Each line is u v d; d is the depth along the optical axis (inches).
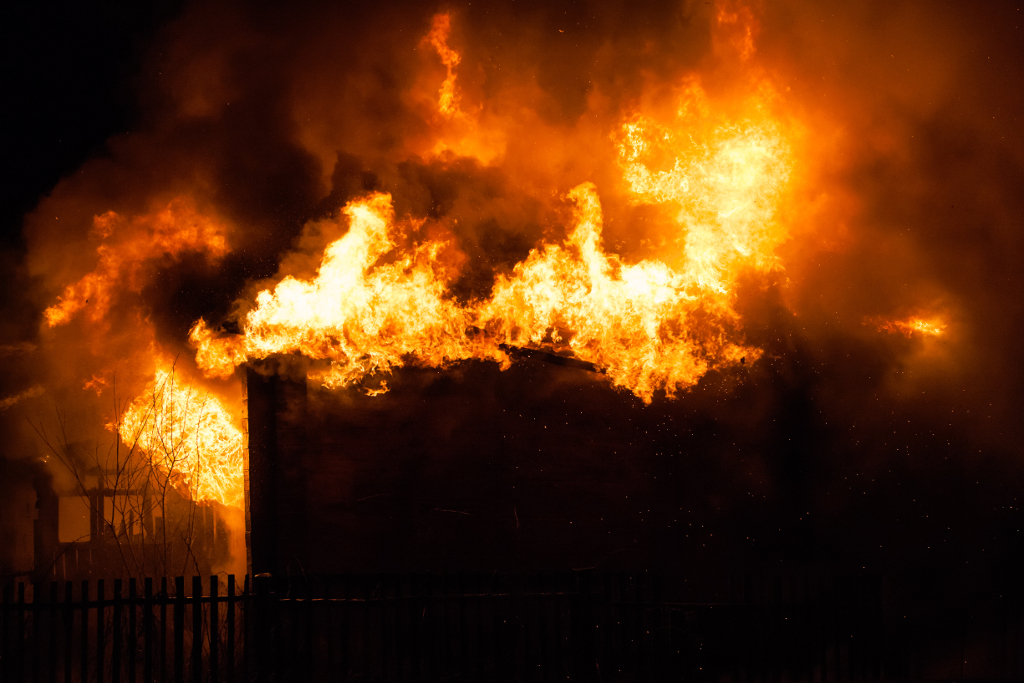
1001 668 432.8
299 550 428.1
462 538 457.7
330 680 376.5
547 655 409.4
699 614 401.4
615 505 489.7
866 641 411.5
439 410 466.9
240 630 413.1
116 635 349.7
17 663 347.6
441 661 402.0
